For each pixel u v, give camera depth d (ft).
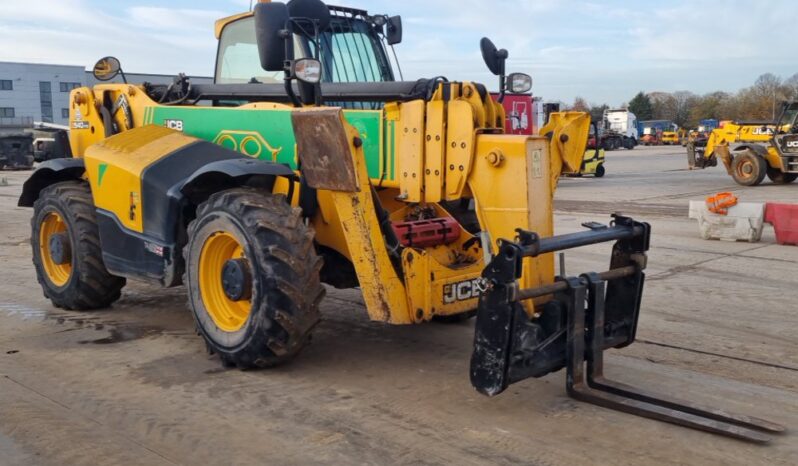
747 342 17.71
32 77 232.12
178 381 14.94
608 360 16.24
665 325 19.21
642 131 232.73
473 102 14.16
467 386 14.60
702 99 301.02
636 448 11.75
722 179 72.49
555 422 12.76
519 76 15.66
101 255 20.07
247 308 15.52
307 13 18.67
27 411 13.39
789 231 31.42
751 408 13.51
